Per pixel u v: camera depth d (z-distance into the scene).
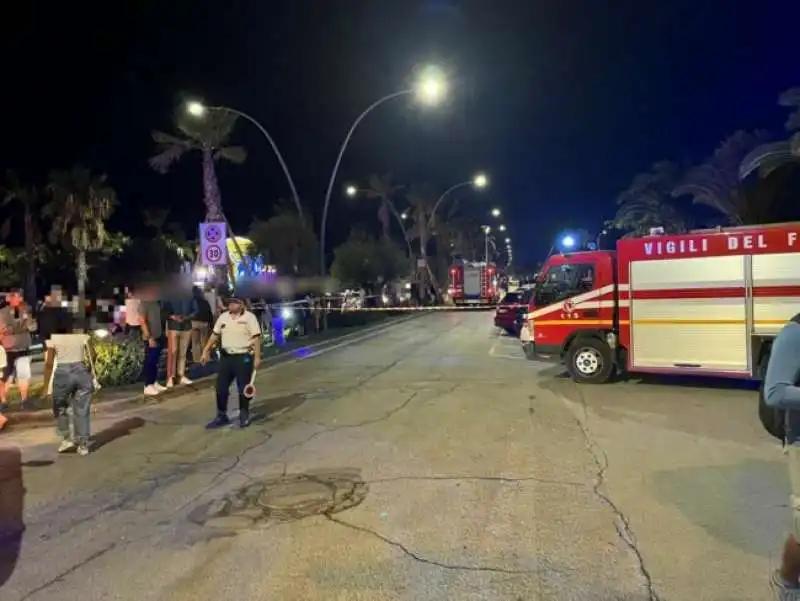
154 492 6.32
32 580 4.54
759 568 4.43
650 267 11.23
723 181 26.48
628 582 4.28
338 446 7.80
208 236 16.91
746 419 8.81
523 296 24.53
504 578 4.36
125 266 47.62
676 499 5.75
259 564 4.67
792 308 10.23
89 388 7.87
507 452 7.35
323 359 16.92
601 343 11.78
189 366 14.38
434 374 13.63
